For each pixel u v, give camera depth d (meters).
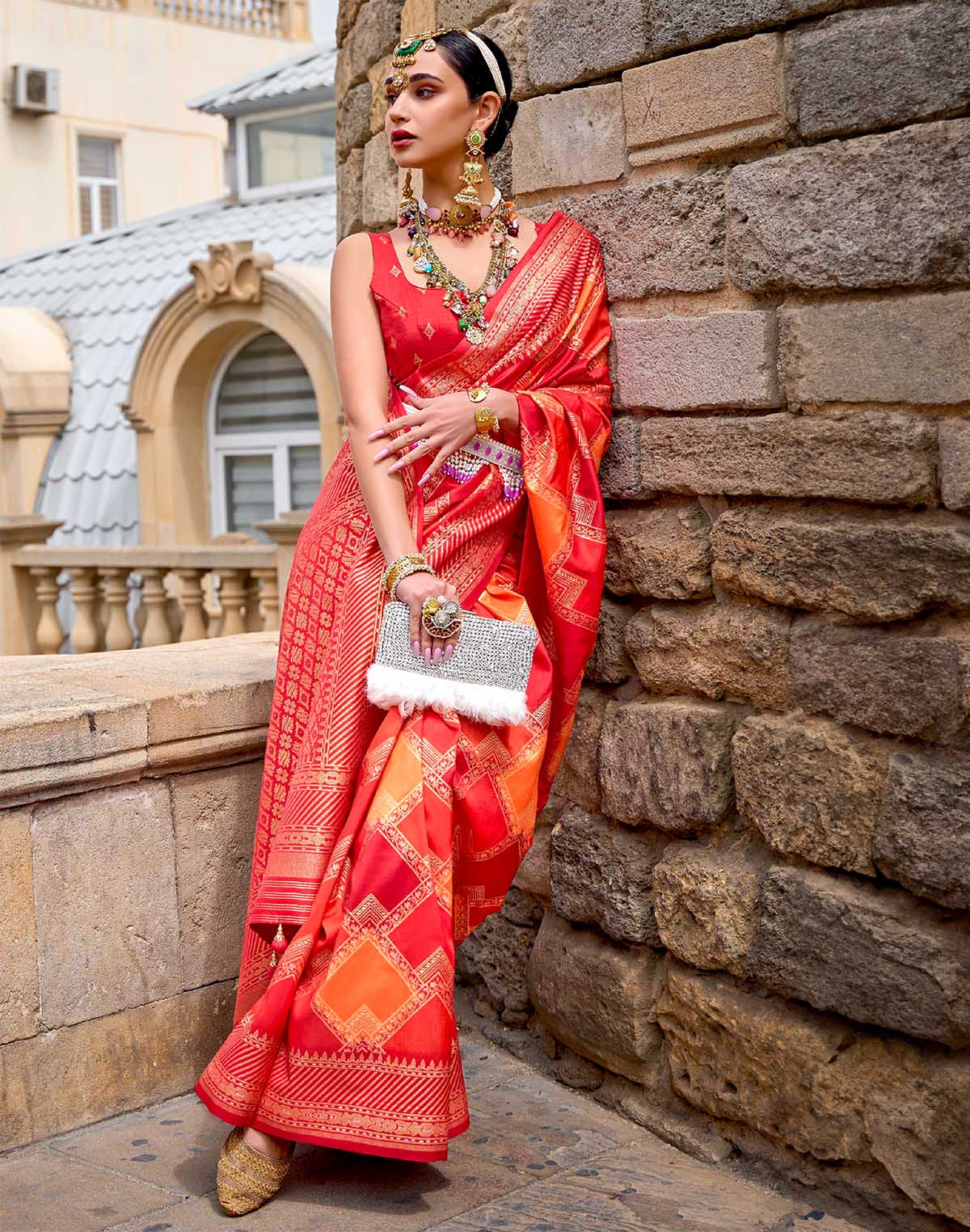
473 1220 2.52
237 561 7.96
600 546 2.75
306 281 10.17
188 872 3.09
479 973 3.43
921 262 2.31
